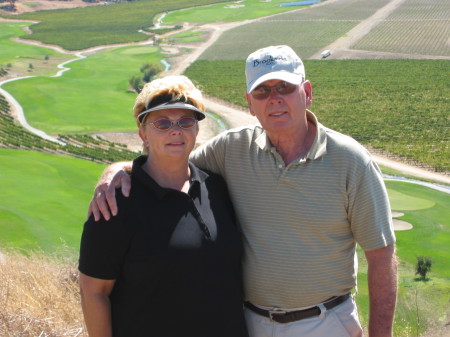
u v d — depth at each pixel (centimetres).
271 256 445
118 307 414
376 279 431
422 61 11375
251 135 464
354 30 14562
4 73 10344
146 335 403
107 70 11056
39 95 8450
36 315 600
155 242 397
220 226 427
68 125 7075
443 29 14112
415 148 6109
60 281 803
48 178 3844
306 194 434
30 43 14638
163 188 408
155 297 401
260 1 19550
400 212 3731
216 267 411
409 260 2842
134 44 14388
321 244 439
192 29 15912
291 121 437
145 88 432
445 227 3431
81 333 587
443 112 7788
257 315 466
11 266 766
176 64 12031
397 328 1405
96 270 403
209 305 406
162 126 418
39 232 2648
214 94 9131
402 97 8775
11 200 3244
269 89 436
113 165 430
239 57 12512
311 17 16388
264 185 448
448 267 2722
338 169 430
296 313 450
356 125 7269
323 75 10569
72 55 13075
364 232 431
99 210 404
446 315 1892
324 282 443
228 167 468
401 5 17188
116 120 7375
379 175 434
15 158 4347
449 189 4616
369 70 10838
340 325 450
